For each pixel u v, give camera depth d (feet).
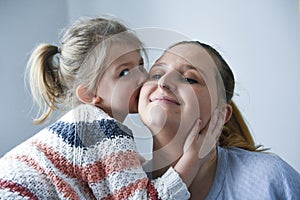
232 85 2.94
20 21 5.57
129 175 2.43
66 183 2.55
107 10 5.62
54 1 5.81
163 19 5.18
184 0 5.02
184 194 2.36
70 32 3.34
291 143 4.35
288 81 4.36
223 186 2.60
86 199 2.60
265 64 4.49
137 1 5.39
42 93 3.54
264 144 4.47
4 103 5.40
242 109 4.50
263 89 4.49
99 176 2.51
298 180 2.52
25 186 2.54
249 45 4.57
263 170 2.54
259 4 4.53
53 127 2.77
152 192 2.35
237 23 4.66
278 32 4.42
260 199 2.44
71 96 3.20
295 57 4.33
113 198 2.46
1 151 5.32
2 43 5.45
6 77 5.44
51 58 3.52
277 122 4.42
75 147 2.59
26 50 5.54
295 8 4.33
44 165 2.60
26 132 5.38
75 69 3.19
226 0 4.73
